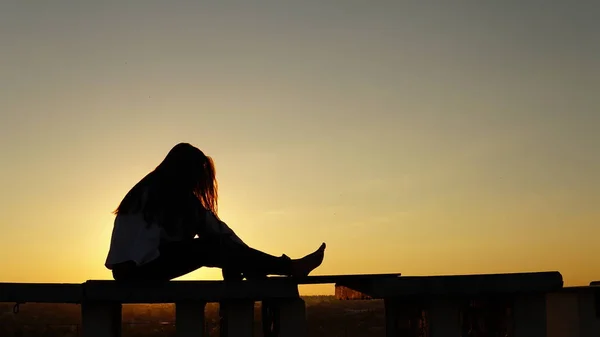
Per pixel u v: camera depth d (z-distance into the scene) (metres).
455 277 4.78
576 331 6.07
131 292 4.28
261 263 4.50
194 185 4.67
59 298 4.25
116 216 4.53
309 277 4.55
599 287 5.93
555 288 4.88
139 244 4.34
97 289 4.26
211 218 4.55
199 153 4.74
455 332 4.87
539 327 4.94
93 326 4.33
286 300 4.55
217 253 4.50
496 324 5.27
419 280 4.72
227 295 4.32
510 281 4.85
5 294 4.25
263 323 5.00
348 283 5.18
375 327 26.75
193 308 4.39
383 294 4.65
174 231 4.44
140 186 4.54
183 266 4.54
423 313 5.02
